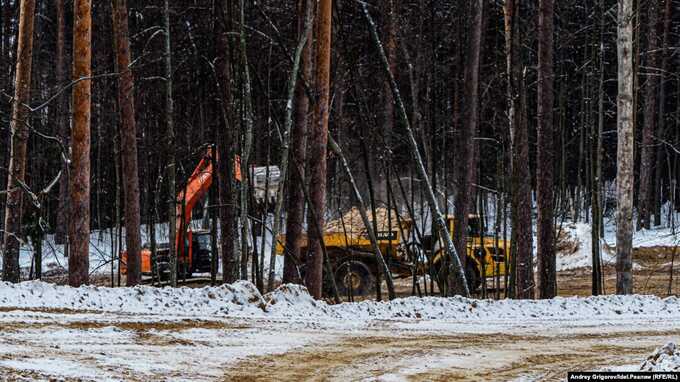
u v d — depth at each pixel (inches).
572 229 3034.0
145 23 2598.4
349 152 3011.8
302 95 1779.0
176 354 932.0
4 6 3917.3
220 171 1844.2
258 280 1656.0
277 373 869.2
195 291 1316.4
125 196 1887.3
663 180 4677.7
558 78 3383.4
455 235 1942.7
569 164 4202.8
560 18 3112.7
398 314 1350.9
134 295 1279.5
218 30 1803.6
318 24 1707.7
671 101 4527.6
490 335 1192.2
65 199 3250.5
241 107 1779.0
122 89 1891.0
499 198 2004.2
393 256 2162.9
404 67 3014.3
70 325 1057.5
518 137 1862.7
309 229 1716.3
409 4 2903.5
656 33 3782.0
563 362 995.3
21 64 1889.8
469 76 1929.1
